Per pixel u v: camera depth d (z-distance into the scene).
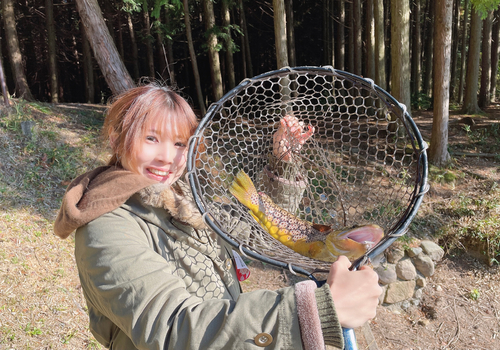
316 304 0.69
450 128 9.37
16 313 3.30
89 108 8.31
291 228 1.37
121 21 13.74
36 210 4.59
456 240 5.56
